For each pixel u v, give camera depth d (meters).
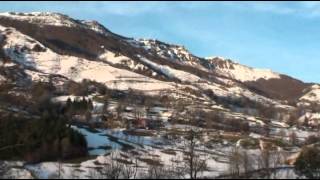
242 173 167.62
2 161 182.88
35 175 165.75
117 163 185.75
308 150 183.88
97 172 177.00
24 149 195.62
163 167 191.38
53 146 197.50
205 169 187.50
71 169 179.25
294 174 170.25
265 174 163.12
